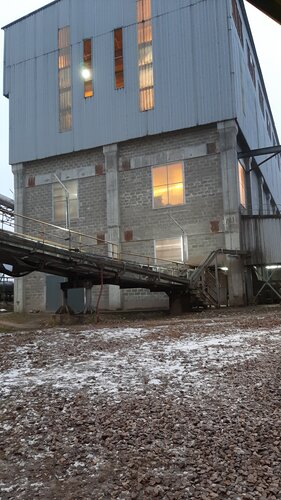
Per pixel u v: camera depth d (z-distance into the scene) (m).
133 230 30.09
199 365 8.59
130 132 30.38
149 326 16.48
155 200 29.69
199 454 4.50
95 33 32.66
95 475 4.19
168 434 5.07
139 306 29.00
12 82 35.59
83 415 5.88
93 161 32.12
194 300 25.23
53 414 6.02
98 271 21.66
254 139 34.88
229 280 26.75
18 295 33.12
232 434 4.98
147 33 30.73
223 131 27.73
